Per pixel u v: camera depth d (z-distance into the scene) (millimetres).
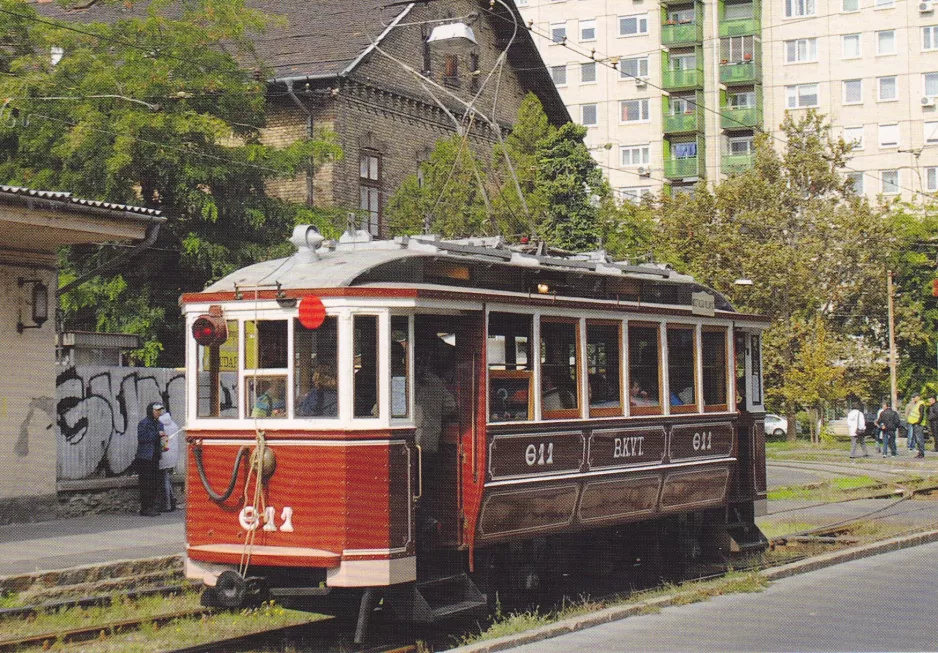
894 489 27359
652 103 70125
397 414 10695
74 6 29516
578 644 10359
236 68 27875
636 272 14133
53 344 18703
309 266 11352
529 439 11820
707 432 15031
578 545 13648
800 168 48906
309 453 10523
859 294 49188
